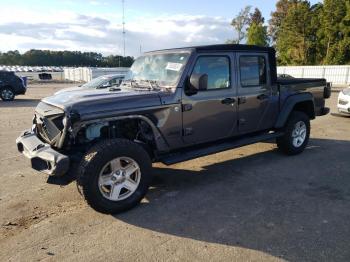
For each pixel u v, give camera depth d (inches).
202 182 196.7
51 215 156.0
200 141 189.5
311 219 148.2
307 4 1812.3
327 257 119.5
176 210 159.6
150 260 119.3
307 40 1808.6
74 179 152.6
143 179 161.6
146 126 170.9
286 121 237.8
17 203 169.6
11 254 124.2
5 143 299.6
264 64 217.6
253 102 211.6
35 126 182.5
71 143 155.6
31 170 222.4
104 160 147.6
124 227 143.9
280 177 203.5
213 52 187.5
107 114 152.6
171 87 175.5
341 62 1552.7
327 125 376.5
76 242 132.1
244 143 208.5
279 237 133.5
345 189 183.2
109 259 120.3
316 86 263.6
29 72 2536.9
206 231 139.4
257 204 165.0
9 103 666.2
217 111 191.5
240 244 129.0
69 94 172.7
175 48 190.5
